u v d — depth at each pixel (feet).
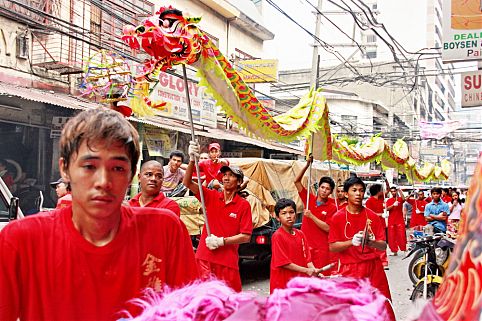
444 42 23.84
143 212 5.46
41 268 4.89
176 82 39.32
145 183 14.21
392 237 41.09
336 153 27.53
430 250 21.30
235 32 60.29
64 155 4.83
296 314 2.91
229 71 13.28
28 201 31.81
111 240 5.03
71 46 35.19
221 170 16.37
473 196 2.49
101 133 4.64
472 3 23.39
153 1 45.29
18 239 4.84
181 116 39.96
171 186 24.35
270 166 29.55
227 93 13.34
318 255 20.66
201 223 24.82
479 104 26.20
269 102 63.05
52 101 28.37
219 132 46.88
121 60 12.60
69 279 4.88
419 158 112.98
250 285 27.40
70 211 5.07
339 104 92.89
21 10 32.12
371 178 73.61
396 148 41.47
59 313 4.87
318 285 3.20
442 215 35.06
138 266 5.18
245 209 16.14
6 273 4.79
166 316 3.54
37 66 32.94
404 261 37.76
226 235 15.96
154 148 37.37
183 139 43.01
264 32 64.03
